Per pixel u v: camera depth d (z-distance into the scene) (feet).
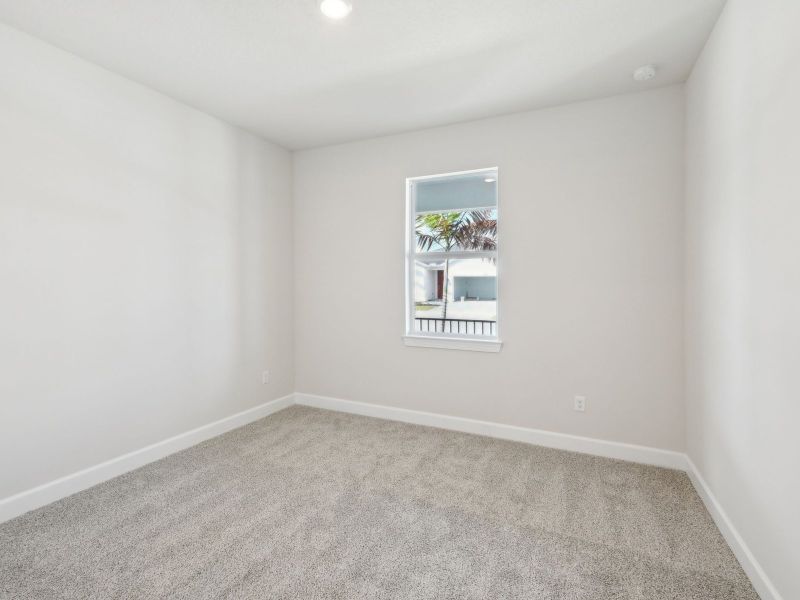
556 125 9.57
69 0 5.98
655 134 8.69
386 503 7.24
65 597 5.06
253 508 7.08
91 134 7.80
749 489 5.41
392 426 11.18
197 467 8.67
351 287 12.28
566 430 9.65
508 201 10.08
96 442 7.95
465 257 11.15
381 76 8.29
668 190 8.61
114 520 6.70
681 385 8.56
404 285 11.53
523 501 7.31
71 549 5.97
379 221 11.80
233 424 10.99
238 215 11.13
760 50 4.99
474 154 10.47
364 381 12.17
